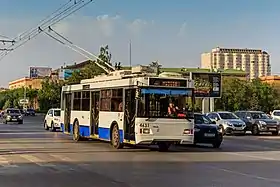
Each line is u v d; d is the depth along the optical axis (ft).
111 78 74.69
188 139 66.59
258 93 258.16
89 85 82.64
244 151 71.46
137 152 66.59
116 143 71.26
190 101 67.31
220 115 122.21
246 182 39.99
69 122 92.43
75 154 62.90
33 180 40.55
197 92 164.66
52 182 39.50
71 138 95.04
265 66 474.08
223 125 118.73
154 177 42.57
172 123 65.77
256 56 472.44
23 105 384.68
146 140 64.54
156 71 71.92
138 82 64.95
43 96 325.83
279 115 144.15
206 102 181.78
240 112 130.00
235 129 118.32
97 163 53.06
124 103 68.74
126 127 68.44
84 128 83.82
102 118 76.43
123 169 48.01
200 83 165.37
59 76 350.02
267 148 77.77
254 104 253.44
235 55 467.52
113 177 42.42
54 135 105.19
